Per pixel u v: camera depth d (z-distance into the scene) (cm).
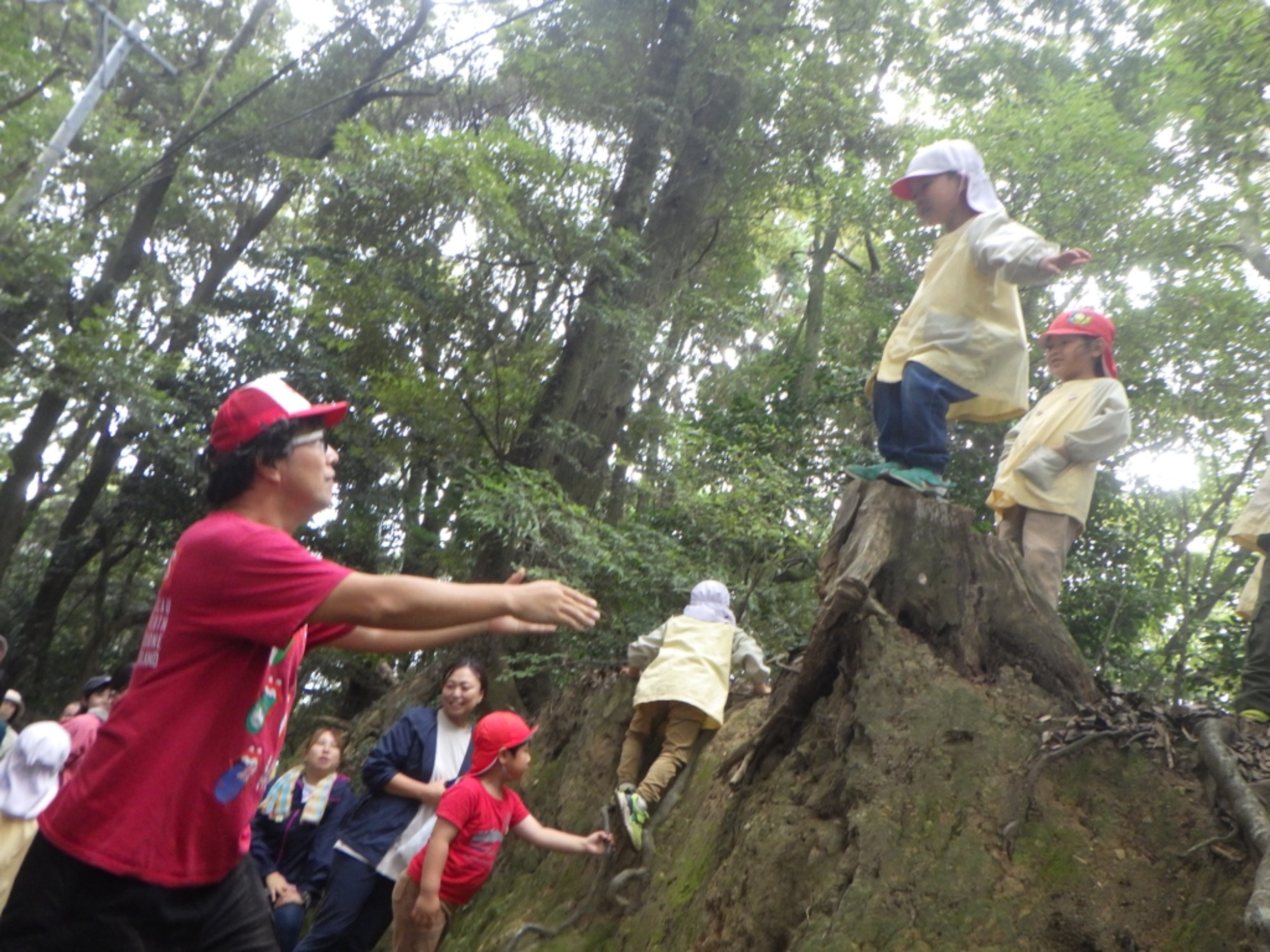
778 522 952
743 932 451
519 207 1393
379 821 593
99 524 2109
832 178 1515
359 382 1501
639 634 912
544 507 1009
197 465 287
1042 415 587
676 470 1120
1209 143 1179
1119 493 1084
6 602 2436
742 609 907
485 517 980
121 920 251
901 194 573
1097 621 1026
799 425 1118
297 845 645
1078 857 416
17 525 2041
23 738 488
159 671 257
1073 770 443
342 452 1614
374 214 1477
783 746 531
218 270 2086
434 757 603
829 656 513
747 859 472
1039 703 475
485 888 758
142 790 251
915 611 506
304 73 2102
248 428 273
